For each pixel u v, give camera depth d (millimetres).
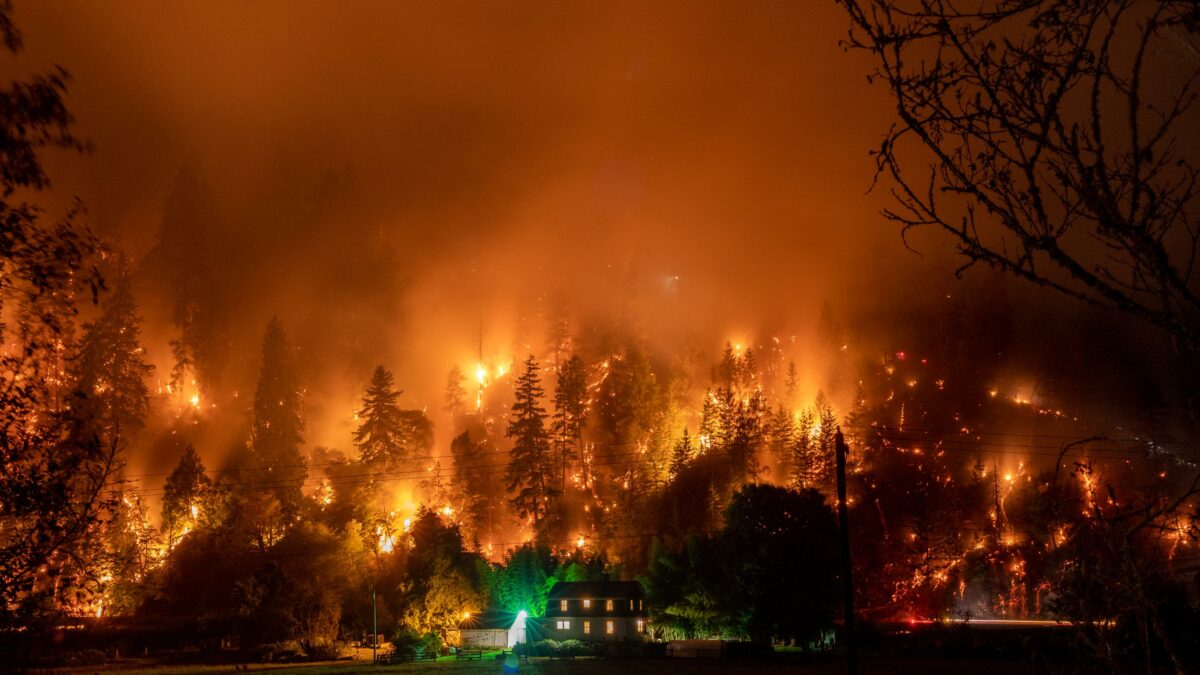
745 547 61156
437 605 76688
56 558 11547
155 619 69750
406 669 60188
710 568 68312
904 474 86625
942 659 53875
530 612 83438
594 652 68750
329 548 79375
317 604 70875
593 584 80938
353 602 76750
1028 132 4895
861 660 55281
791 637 60000
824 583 59062
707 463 105375
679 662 61062
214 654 66375
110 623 66500
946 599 63812
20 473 10570
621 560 96375
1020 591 60500
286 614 68750
